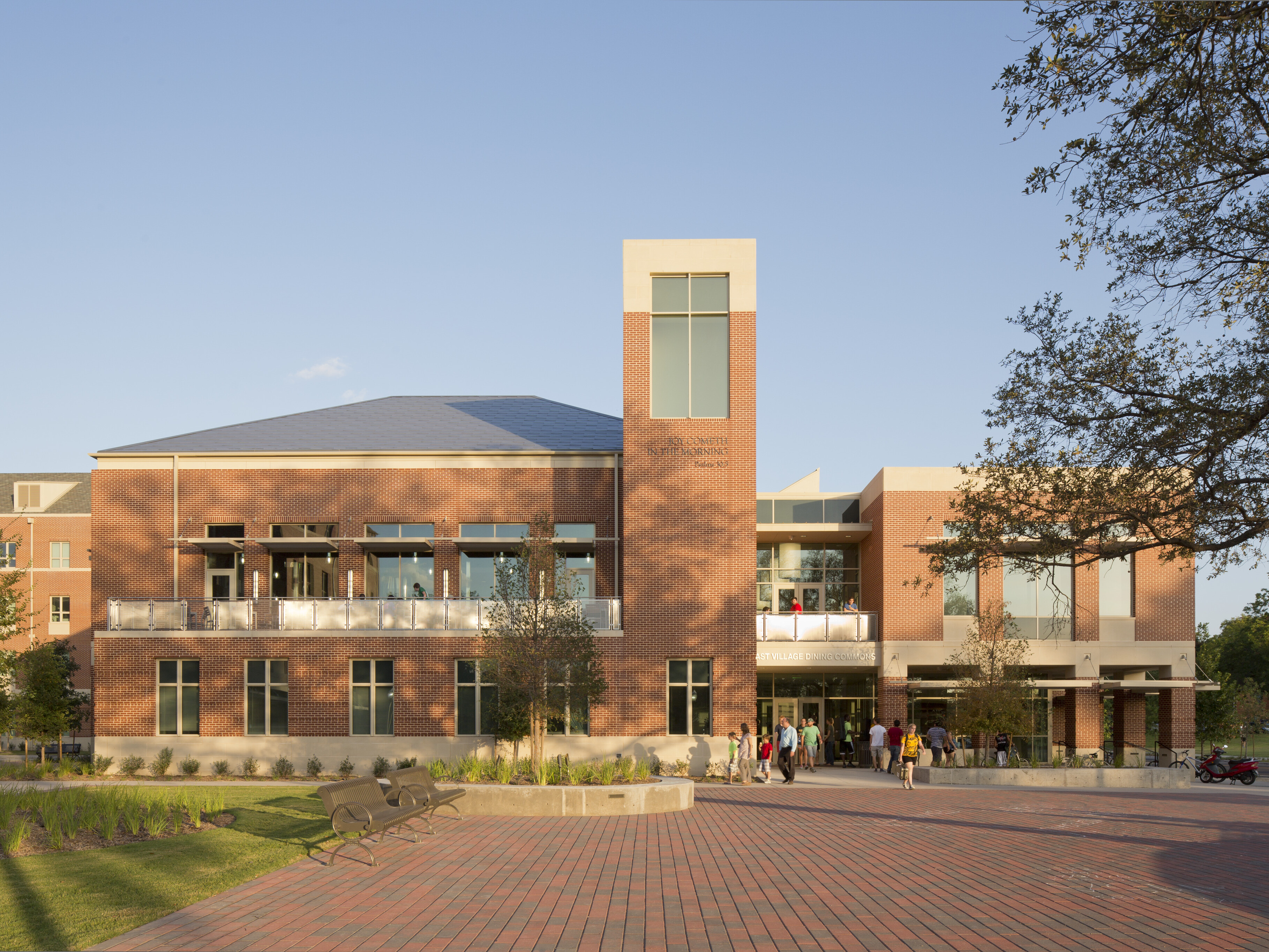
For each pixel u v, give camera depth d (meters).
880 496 35.50
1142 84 11.54
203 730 31.14
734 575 31.03
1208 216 13.09
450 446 34.09
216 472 33.69
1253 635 67.81
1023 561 17.44
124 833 14.78
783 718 28.23
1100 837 15.88
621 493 33.09
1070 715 35.12
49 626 62.28
